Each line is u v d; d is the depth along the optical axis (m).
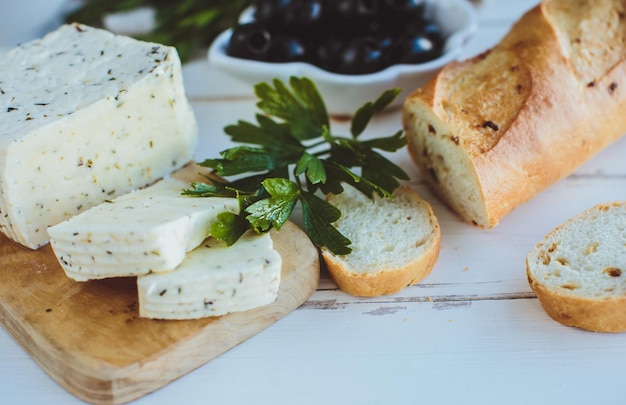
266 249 0.44
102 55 0.52
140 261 0.43
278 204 0.46
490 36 0.68
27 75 0.51
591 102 0.51
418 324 0.45
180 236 0.43
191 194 0.48
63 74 0.51
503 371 0.43
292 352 0.44
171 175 0.53
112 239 0.43
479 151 0.48
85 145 0.49
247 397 0.42
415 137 0.53
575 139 0.50
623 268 0.45
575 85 0.51
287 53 0.58
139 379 0.42
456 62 0.53
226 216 0.45
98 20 0.71
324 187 0.49
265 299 0.44
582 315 0.44
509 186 0.49
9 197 0.47
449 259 0.49
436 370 0.43
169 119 0.52
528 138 0.49
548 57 0.51
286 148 0.53
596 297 0.43
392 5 0.60
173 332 0.43
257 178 0.50
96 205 0.50
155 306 0.43
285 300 0.46
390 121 0.60
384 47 0.59
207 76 0.66
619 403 0.41
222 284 0.43
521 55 0.52
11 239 0.49
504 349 0.44
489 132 0.49
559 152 0.50
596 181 0.53
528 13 0.54
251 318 0.44
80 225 0.44
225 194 0.49
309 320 0.46
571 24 0.53
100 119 0.49
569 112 0.50
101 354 0.42
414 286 0.47
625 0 0.53
